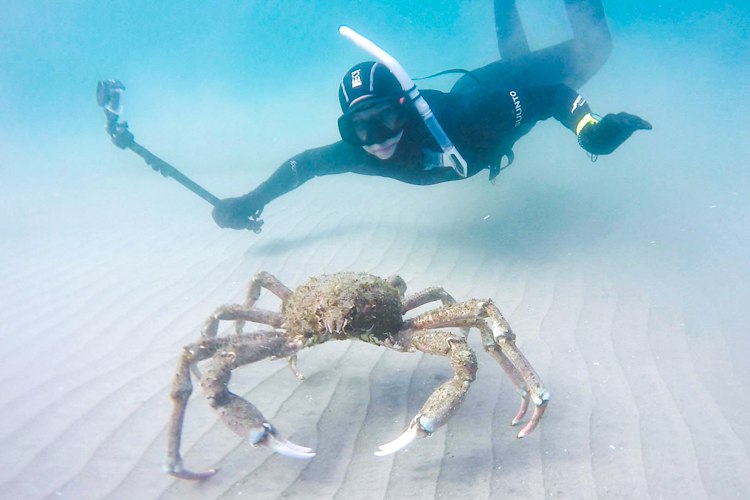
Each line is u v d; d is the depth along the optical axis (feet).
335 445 2.43
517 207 6.23
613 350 3.22
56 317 3.95
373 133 3.86
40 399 2.82
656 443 2.36
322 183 8.28
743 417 2.51
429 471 2.23
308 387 2.93
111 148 13.01
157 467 2.27
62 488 2.15
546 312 3.78
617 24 30.48
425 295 3.01
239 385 2.96
